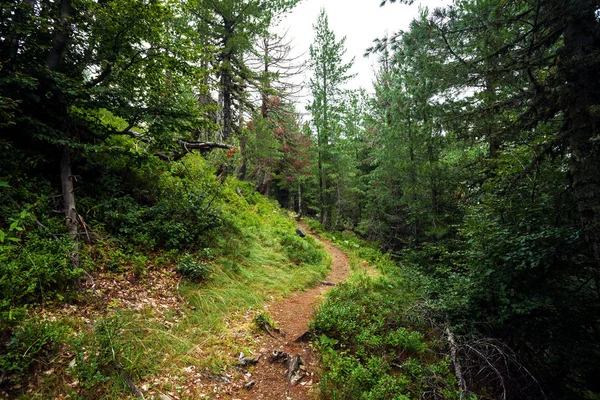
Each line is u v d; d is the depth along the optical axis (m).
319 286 9.47
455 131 6.78
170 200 7.99
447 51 7.10
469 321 6.02
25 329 3.32
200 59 8.02
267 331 5.64
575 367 5.44
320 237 18.95
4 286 3.63
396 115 14.14
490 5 6.16
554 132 5.74
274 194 31.39
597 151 4.23
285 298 7.73
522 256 5.36
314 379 4.55
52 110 6.12
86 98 6.12
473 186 7.32
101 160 7.49
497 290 5.74
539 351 5.92
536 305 5.19
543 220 5.49
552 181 5.53
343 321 5.97
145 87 7.36
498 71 5.22
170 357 4.21
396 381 4.45
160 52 6.96
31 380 3.08
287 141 22.50
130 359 3.75
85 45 6.55
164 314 5.06
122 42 6.55
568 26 4.58
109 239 5.98
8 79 4.84
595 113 3.93
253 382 4.26
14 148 5.63
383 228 18.61
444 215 12.72
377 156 16.23
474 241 6.41
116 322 3.96
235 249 8.67
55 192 5.88
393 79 14.58
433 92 8.27
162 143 7.36
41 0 5.89
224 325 5.48
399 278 10.33
